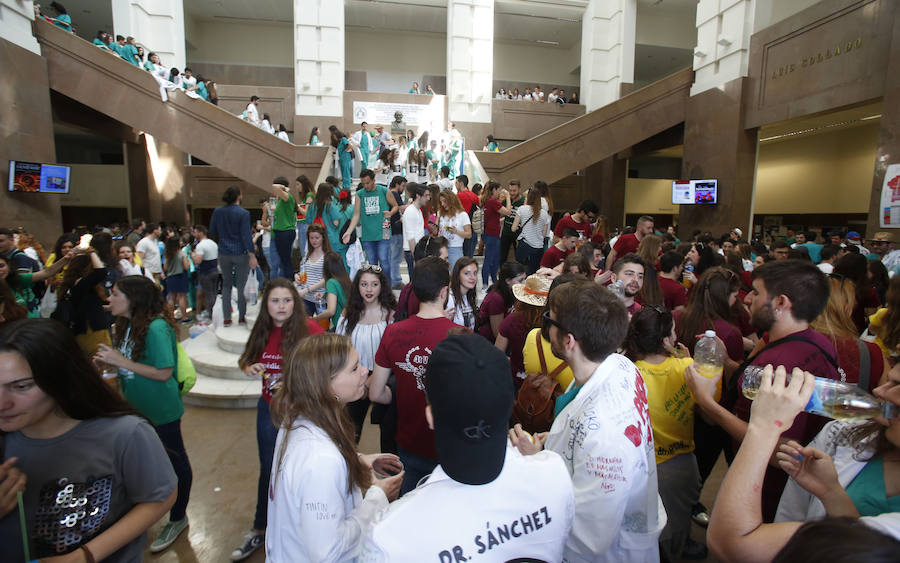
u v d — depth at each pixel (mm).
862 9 7953
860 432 1178
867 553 538
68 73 10156
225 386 4578
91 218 17078
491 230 6363
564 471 1021
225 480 3238
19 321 1238
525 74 20844
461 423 895
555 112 16406
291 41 19578
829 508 1097
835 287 2160
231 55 19297
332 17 14641
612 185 16422
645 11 16375
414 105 15328
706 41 11609
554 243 5711
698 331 2670
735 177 10750
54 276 4723
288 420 1366
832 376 1625
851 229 13461
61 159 18078
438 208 5910
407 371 2152
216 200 16562
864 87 7949
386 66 19906
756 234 16438
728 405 2119
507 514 928
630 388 1368
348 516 1345
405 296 3414
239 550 2475
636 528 1333
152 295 2451
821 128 12359
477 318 3605
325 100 14859
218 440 3809
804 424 1588
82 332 3492
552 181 11961
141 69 10523
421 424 2172
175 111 10789
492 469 913
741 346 2619
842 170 13695
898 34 7316
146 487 1373
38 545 1232
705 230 11695
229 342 5180
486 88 15516
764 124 10109
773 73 9852
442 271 2195
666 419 2012
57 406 1284
